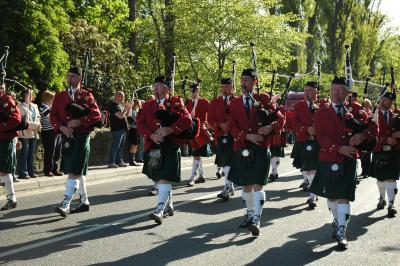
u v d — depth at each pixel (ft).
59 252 18.21
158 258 17.70
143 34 88.53
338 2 129.90
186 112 22.33
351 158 19.65
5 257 17.60
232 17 67.21
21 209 25.36
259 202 20.99
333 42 130.41
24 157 33.27
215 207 26.71
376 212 26.45
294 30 75.00
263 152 20.98
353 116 19.93
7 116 24.29
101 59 61.93
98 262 17.17
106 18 84.74
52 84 53.26
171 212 24.25
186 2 68.85
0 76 25.81
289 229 22.24
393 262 17.70
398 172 25.72
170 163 22.35
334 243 20.07
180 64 73.67
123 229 21.59
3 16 48.88
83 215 24.18
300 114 30.78
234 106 21.42
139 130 22.67
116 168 40.45
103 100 59.36
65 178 34.37
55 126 23.53
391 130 25.38
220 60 69.56
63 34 58.34
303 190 32.73
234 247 19.24
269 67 72.84
